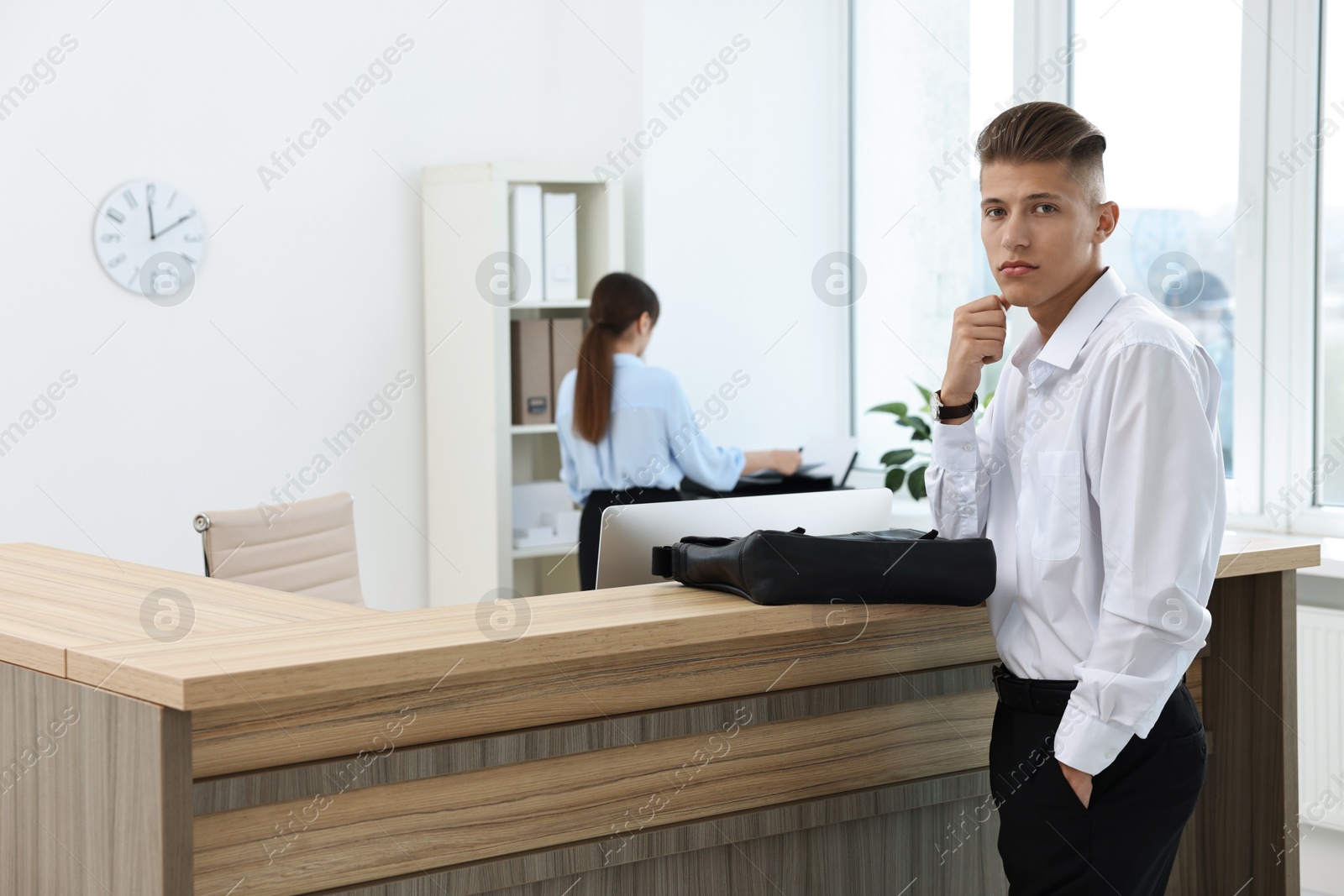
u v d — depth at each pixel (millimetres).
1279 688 2309
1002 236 1726
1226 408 3875
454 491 4668
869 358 5301
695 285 4941
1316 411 3678
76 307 4020
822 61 5246
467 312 4559
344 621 1729
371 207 4617
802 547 1772
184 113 4191
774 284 5160
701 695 1860
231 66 4281
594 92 4957
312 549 3209
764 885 1922
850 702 1990
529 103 4934
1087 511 1692
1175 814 1690
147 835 1416
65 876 1582
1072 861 1690
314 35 4449
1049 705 1722
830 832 1991
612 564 2059
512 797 1692
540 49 4949
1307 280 3648
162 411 4191
